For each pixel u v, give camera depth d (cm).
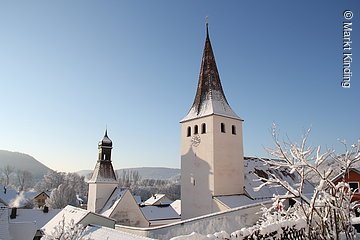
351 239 1159
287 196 1223
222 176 3006
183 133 3428
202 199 3023
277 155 1223
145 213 4347
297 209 1344
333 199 1133
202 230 2145
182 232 2116
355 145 1176
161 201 7775
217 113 3123
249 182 3177
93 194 3972
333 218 1168
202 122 3206
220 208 2798
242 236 1080
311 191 3428
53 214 3731
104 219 2494
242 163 3231
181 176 3341
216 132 3081
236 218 2270
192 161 3231
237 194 3062
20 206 7119
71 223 1427
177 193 12706
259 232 1118
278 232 1164
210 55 3616
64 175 12025
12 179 15300
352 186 2395
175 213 4606
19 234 2570
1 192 7612
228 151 3131
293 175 3534
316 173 1164
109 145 4162
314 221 1249
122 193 3659
